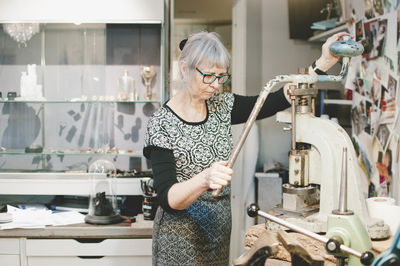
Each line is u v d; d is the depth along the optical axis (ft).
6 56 8.91
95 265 7.34
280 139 10.61
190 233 5.01
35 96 8.91
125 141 9.31
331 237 3.17
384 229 4.27
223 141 5.26
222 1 11.46
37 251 7.28
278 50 10.66
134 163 9.24
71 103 9.17
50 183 8.13
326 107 9.39
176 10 11.53
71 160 9.18
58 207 8.34
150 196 7.69
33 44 8.90
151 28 9.19
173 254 5.05
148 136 4.98
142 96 9.27
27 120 9.14
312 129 4.50
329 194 4.33
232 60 10.62
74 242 7.29
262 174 9.79
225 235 5.24
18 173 8.42
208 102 5.39
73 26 8.90
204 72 4.71
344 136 4.36
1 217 7.39
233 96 5.65
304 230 3.23
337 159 4.33
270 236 2.96
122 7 8.13
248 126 3.96
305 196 4.50
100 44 8.99
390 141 6.24
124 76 8.93
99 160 8.90
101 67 9.02
